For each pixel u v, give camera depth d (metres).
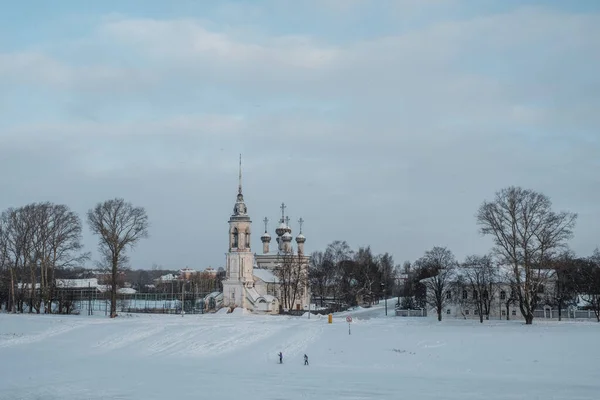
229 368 78.31
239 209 177.88
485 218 118.44
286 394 60.81
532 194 117.00
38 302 146.00
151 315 149.88
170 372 75.50
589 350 81.00
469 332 98.50
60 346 99.88
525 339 89.44
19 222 143.38
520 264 120.38
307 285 195.50
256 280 189.00
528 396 58.31
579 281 141.62
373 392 61.16
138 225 138.62
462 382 66.31
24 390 65.75
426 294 148.88
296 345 92.31
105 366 81.44
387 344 89.75
